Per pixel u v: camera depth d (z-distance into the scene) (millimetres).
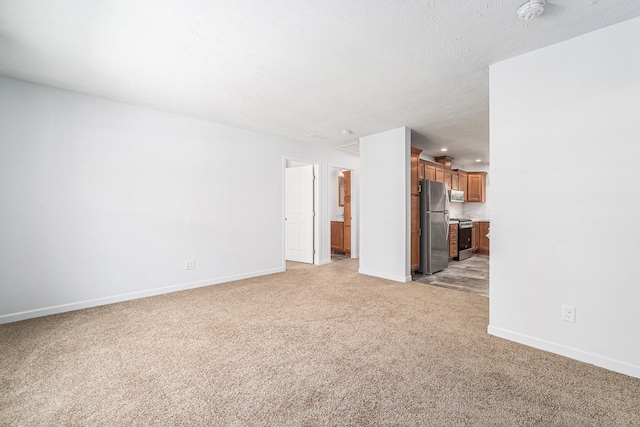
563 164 1948
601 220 1807
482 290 3623
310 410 1419
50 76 2498
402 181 4012
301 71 2410
